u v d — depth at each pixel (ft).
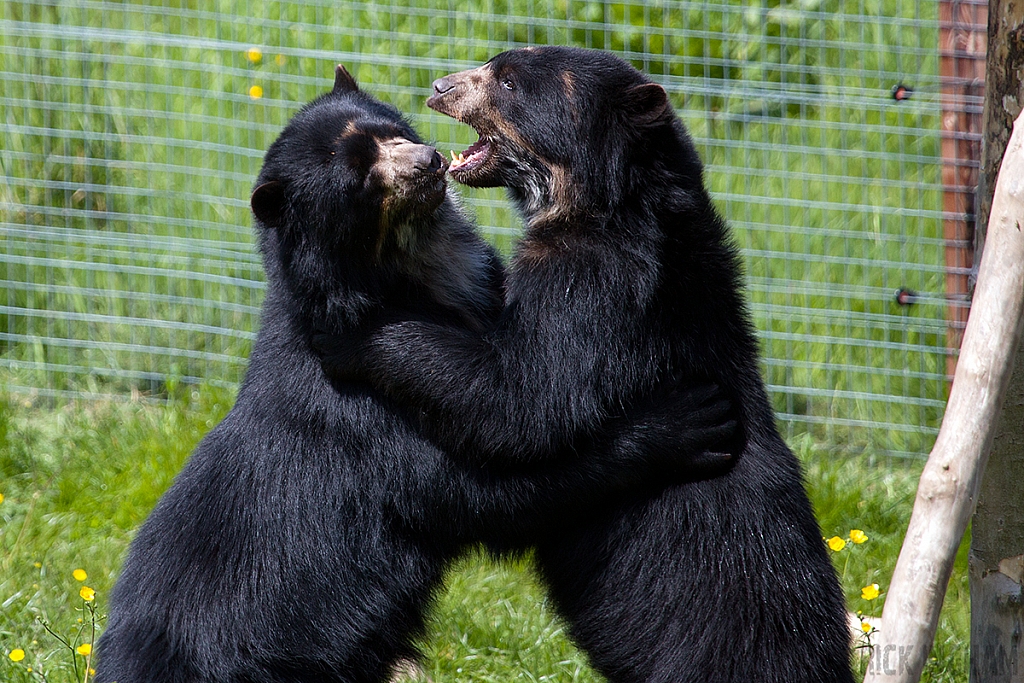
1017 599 25.05
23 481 42.06
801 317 47.09
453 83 29.81
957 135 43.21
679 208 27.12
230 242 48.88
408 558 27.25
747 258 47.93
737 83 52.90
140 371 47.62
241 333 47.32
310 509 26.61
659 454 26.14
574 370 26.14
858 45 50.88
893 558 38.22
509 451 26.23
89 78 52.75
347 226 27.14
